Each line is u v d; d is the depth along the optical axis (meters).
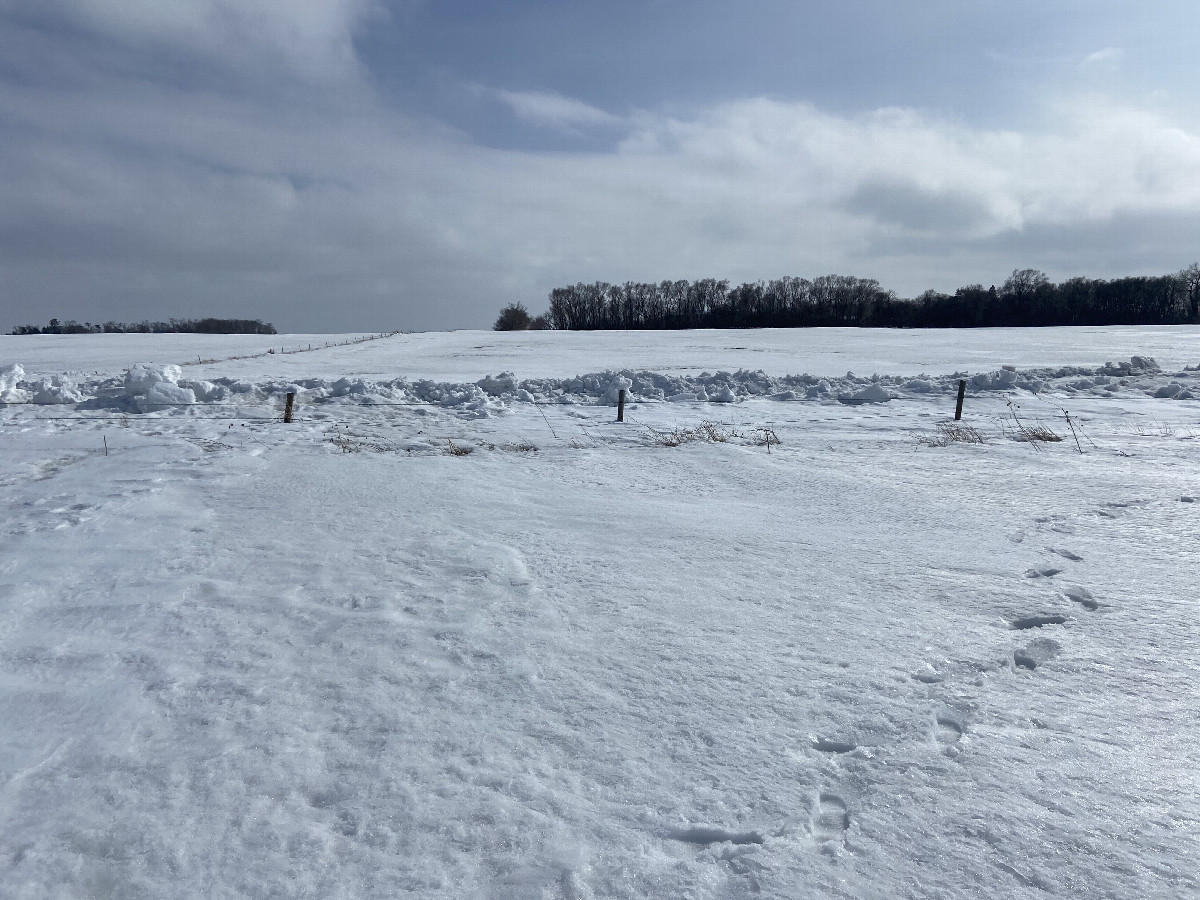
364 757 3.39
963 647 4.64
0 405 16.56
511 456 11.89
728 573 6.01
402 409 17.73
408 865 2.72
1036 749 3.52
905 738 3.60
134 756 3.38
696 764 3.37
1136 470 10.84
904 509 8.32
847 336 70.31
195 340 66.38
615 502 8.55
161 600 5.24
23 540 6.56
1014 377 22.92
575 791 3.16
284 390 18.64
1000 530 7.41
